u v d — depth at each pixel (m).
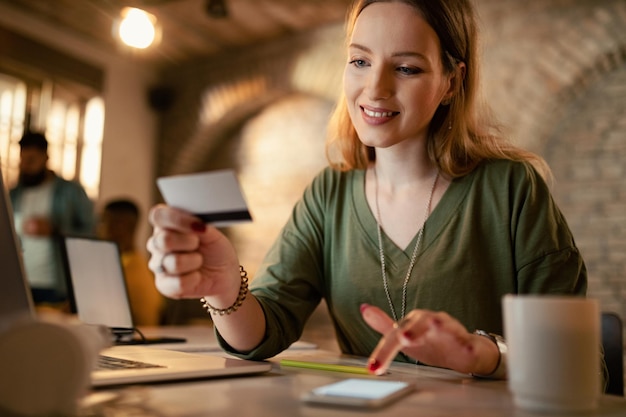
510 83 3.28
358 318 1.11
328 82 3.88
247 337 0.92
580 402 0.54
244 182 4.35
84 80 4.02
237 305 0.88
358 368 0.82
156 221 0.68
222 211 0.66
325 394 0.57
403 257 1.08
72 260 1.33
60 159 3.95
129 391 0.62
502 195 1.06
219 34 4.05
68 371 0.49
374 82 1.00
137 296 2.33
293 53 4.04
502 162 1.10
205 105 4.39
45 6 3.64
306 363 0.85
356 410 0.54
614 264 3.03
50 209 2.99
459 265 1.04
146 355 0.86
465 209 1.07
